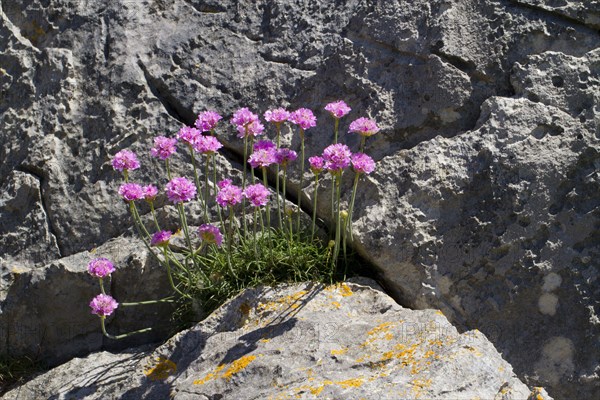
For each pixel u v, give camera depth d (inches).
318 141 44.9
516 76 42.9
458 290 42.0
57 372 43.6
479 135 42.6
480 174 42.2
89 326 45.0
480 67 43.4
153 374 41.3
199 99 46.5
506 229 41.7
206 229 41.0
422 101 43.8
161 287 44.5
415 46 44.3
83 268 44.7
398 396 36.3
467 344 38.1
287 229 43.8
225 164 45.7
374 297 41.8
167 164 42.8
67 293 44.9
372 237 42.7
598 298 41.0
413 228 42.4
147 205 45.8
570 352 41.0
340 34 45.7
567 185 41.7
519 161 41.9
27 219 46.5
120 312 44.8
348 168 44.2
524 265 41.4
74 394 42.2
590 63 42.7
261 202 41.1
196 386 39.5
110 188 46.1
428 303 42.1
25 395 43.1
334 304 41.6
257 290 42.6
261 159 41.5
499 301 41.6
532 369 41.1
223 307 42.5
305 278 42.9
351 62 45.1
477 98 43.3
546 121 42.3
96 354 44.4
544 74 42.8
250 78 46.3
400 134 43.9
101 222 45.9
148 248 43.1
